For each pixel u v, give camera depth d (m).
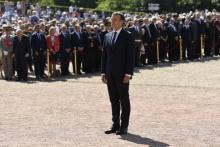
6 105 17.72
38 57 24.98
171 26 31.22
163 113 15.86
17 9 53.66
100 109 16.64
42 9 57.25
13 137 13.02
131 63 12.98
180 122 14.53
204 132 13.31
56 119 15.16
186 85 22.00
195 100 18.20
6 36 24.94
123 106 13.13
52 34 25.70
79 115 15.70
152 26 29.80
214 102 17.75
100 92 20.36
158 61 30.83
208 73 26.08
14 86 22.56
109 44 13.16
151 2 65.19
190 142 12.29
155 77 24.67
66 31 26.16
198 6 65.38
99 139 12.65
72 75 26.30
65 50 25.91
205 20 34.09
